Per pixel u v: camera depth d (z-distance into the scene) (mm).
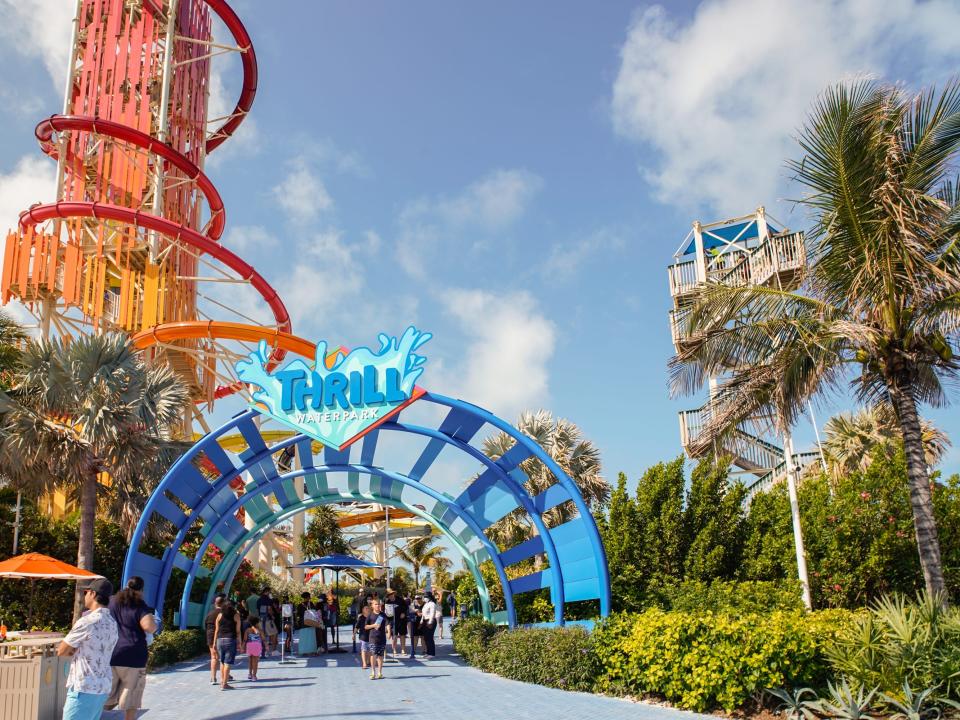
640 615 13922
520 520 31375
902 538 17531
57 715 10219
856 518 18172
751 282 14516
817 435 18281
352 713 11500
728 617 11602
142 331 32219
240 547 24891
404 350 17312
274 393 17859
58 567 14906
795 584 17016
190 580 21328
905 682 9391
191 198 40750
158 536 20141
